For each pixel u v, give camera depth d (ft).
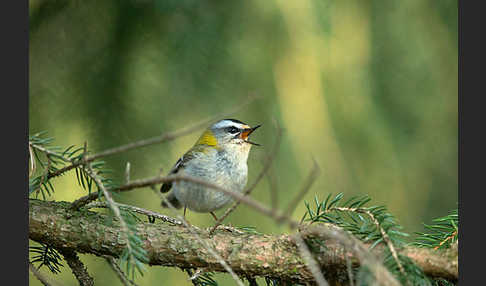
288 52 28.04
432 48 30.45
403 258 18.61
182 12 27.81
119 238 21.83
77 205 21.85
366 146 28.58
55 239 22.11
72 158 21.34
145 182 17.70
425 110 30.76
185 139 31.37
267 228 28.09
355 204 20.48
